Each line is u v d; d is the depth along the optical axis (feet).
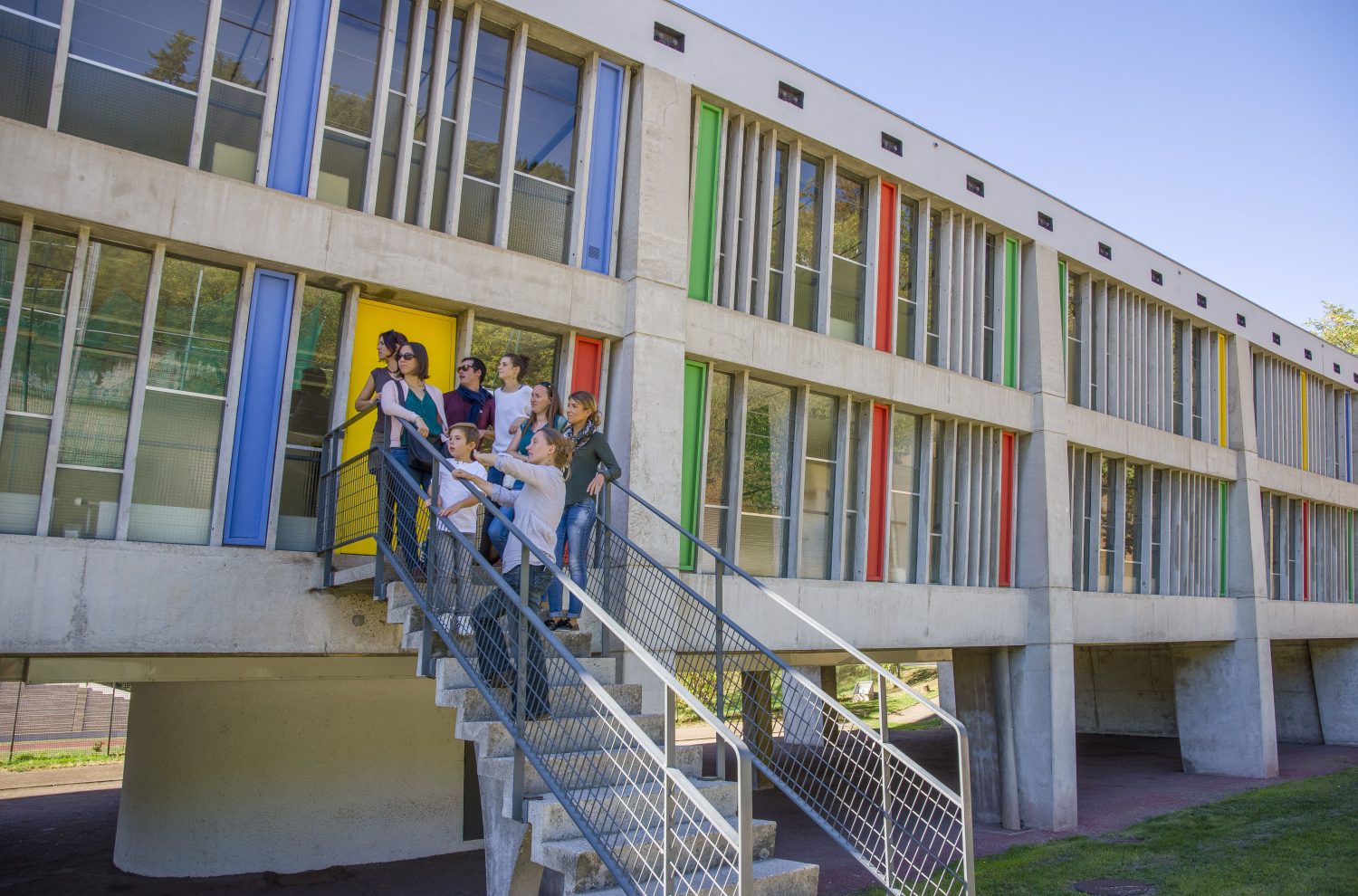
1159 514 59.31
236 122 27.37
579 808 16.80
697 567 35.22
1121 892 34.55
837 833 20.13
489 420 26.27
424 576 21.65
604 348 33.83
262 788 34.60
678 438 33.83
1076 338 54.24
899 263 44.50
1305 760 68.95
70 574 23.48
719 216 37.35
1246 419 65.16
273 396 27.22
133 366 25.72
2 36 24.34
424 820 37.76
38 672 25.26
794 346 38.83
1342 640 78.18
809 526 40.16
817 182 41.70
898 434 44.42
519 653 17.80
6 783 55.93
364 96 29.68
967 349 47.06
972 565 46.50
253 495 26.61
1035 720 46.80
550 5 32.42
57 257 24.94
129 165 25.08
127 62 25.93
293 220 27.27
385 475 23.31
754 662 35.83
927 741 79.05
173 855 33.76
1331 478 75.31
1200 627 59.57
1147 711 82.74
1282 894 33.63
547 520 20.74
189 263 26.71
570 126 34.04
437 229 30.66
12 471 23.89
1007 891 34.81
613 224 34.17
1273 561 69.51
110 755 66.18
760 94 38.47
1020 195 49.88
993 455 47.96
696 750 20.65
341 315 28.81
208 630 25.03
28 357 24.40
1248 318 67.21
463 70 31.12
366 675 31.01
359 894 32.40
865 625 40.06
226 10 27.48
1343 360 78.69
